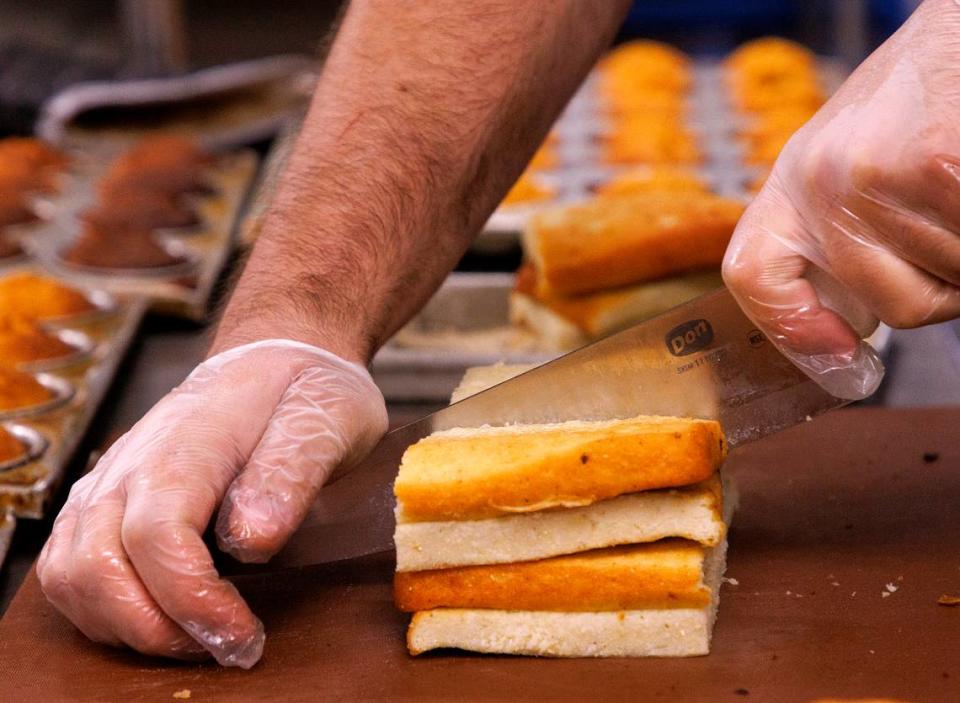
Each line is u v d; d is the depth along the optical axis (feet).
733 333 3.45
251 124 7.54
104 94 7.29
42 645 3.35
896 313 3.27
